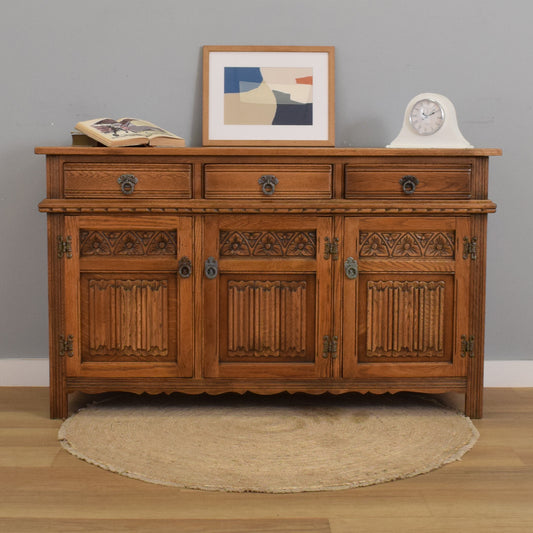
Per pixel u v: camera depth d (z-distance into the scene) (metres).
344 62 2.86
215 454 2.15
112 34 2.83
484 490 1.94
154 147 2.45
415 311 2.46
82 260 2.42
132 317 2.45
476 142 2.88
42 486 1.95
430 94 2.61
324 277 2.44
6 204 2.88
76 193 2.40
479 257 2.45
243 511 1.82
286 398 2.70
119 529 1.73
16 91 2.84
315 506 1.85
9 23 2.82
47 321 2.92
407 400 2.68
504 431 2.38
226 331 2.47
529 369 2.93
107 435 2.30
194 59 2.85
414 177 2.41
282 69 2.85
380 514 1.81
